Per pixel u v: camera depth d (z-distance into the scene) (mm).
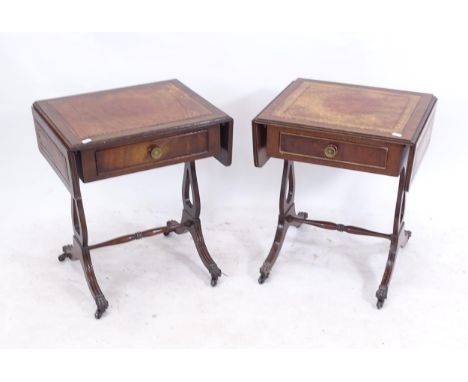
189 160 2459
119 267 2818
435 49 2783
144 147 2369
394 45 2799
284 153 2471
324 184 3107
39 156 3010
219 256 2873
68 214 3105
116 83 2914
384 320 2539
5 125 2922
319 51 2850
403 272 2762
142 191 3146
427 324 2521
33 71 2842
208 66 2906
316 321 2539
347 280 2738
